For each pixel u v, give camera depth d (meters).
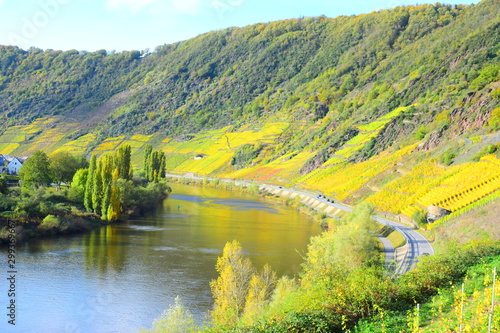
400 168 152.75
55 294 63.91
